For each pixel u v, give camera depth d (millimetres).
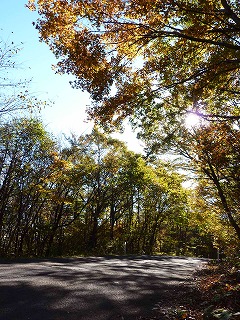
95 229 35594
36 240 33500
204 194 19766
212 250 49906
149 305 7004
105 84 8586
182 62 9094
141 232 45000
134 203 43844
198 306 6707
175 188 30766
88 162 31891
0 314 5637
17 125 24453
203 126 12531
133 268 14406
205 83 8547
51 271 11094
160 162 22312
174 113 9664
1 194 27234
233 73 9734
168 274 12867
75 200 32469
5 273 10016
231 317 5004
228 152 11992
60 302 6660
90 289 8211
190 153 17391
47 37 8617
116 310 6406
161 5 7730
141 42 8703
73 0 8008
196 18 7820
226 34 8039
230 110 11453
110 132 10148
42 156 26641
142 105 8945
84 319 5664
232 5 8734
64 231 34844
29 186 26594
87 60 8227
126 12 8094
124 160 36000
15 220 31266
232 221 17922
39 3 8352
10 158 25562
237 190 16172
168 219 44938
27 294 7152
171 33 8070
